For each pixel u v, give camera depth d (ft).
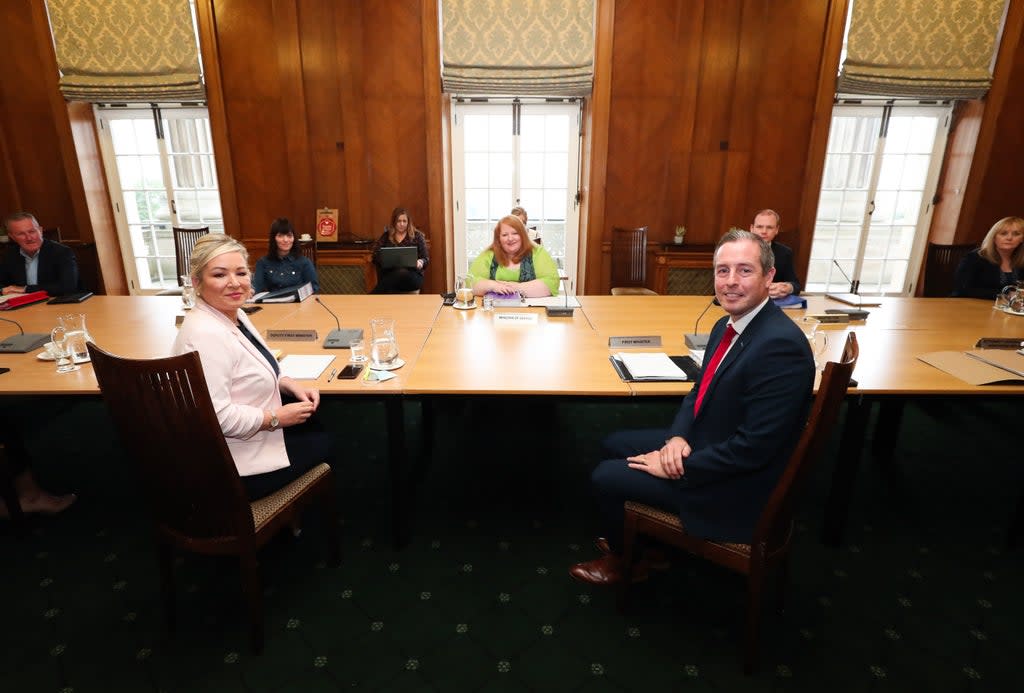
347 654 5.17
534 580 6.16
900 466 8.55
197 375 4.17
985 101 15.37
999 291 10.43
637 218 16.43
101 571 6.24
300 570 6.29
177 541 4.96
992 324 8.63
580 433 9.62
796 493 4.49
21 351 7.01
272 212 16.39
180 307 9.68
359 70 15.34
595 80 15.33
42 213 16.42
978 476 8.29
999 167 15.79
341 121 15.69
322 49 15.15
